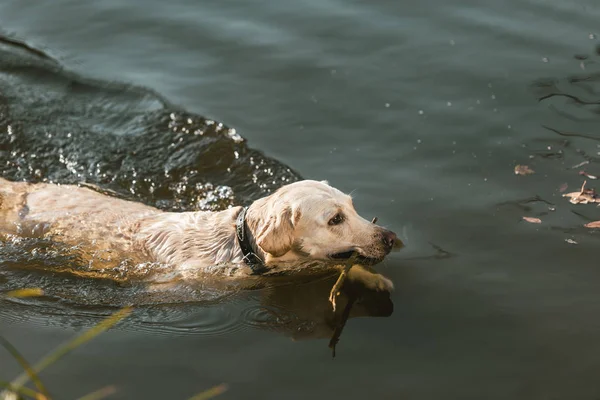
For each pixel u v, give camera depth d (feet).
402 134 28.73
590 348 18.30
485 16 36.01
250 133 29.53
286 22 36.76
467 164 26.78
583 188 24.50
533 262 21.79
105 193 27.09
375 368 18.08
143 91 32.24
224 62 33.96
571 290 20.49
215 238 23.06
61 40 35.99
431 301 20.58
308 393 17.29
